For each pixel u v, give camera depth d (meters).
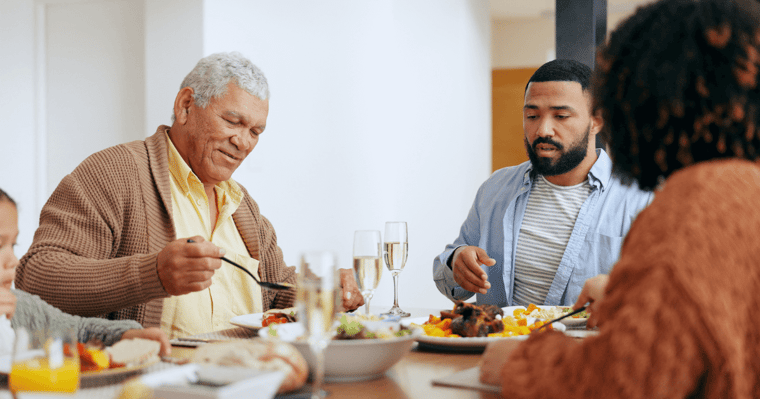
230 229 1.94
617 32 0.79
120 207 1.68
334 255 0.84
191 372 0.74
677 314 0.59
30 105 3.80
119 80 3.69
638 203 1.94
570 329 1.32
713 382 0.60
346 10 3.88
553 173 1.98
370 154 3.96
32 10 3.78
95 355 0.91
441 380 0.88
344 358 0.86
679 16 0.74
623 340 0.61
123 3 3.68
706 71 0.70
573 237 1.97
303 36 3.79
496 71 6.66
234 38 3.59
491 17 6.48
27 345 0.79
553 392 0.67
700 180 0.66
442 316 1.27
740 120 0.70
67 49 3.78
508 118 6.62
